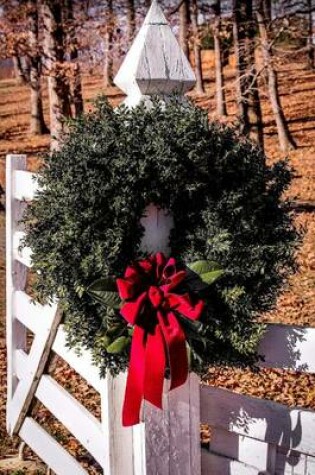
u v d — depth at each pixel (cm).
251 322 275
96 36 1246
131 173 264
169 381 290
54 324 370
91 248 268
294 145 1562
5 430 467
